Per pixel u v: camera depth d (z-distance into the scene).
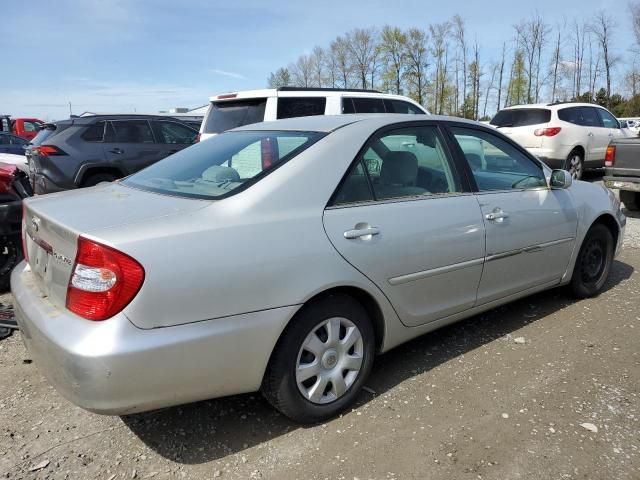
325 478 2.36
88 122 8.67
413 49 49.12
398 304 2.98
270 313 2.43
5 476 2.37
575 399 2.94
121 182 3.23
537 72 45.41
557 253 4.00
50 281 2.47
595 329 3.88
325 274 2.59
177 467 2.44
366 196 2.89
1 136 16.86
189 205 2.51
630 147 7.52
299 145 2.86
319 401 2.73
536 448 2.53
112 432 2.70
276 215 2.52
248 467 2.44
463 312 3.42
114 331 2.11
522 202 3.68
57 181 8.34
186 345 2.22
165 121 9.47
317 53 54.28
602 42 41.69
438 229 3.10
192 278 2.23
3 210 4.53
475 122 3.71
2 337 3.73
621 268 5.39
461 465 2.42
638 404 2.89
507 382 3.14
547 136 10.45
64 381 2.17
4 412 2.86
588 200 4.29
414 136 3.27
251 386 2.49
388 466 2.43
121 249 2.14
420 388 3.09
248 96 7.52
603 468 2.39
